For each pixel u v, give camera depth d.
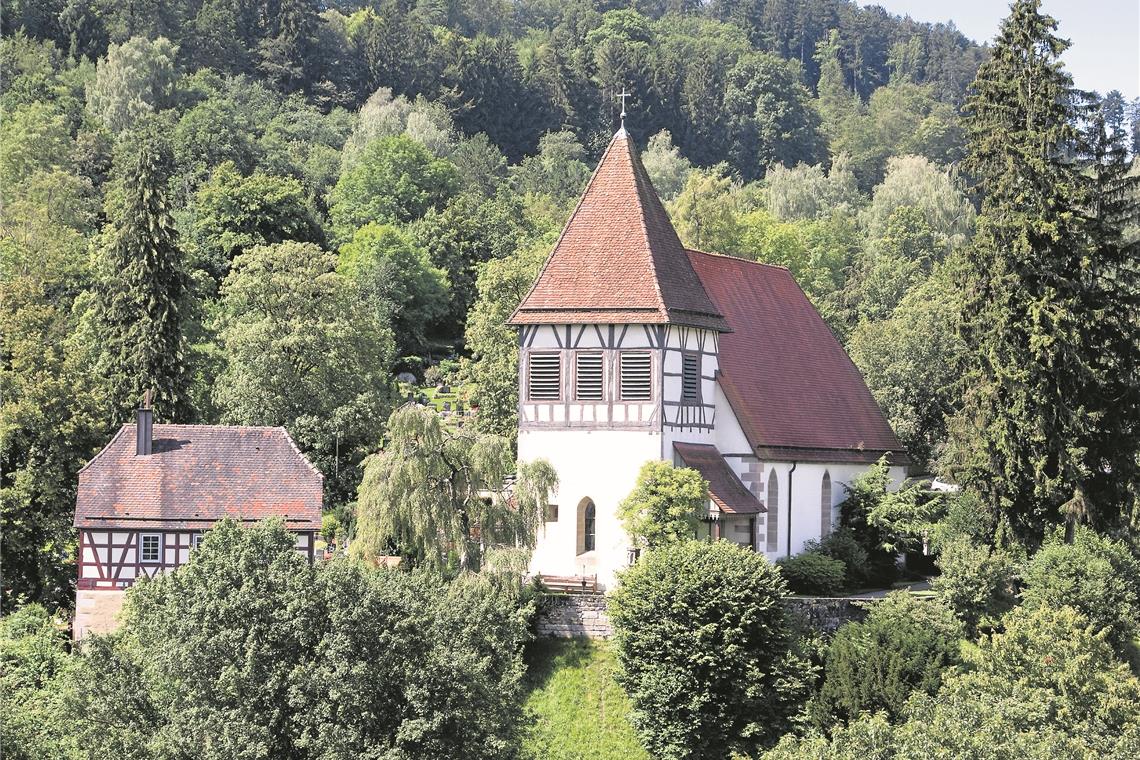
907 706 50.91
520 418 63.03
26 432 68.12
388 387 87.06
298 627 43.66
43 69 167.75
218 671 43.31
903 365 90.25
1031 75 68.50
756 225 130.38
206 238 125.06
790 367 72.56
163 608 44.50
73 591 67.75
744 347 70.31
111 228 89.19
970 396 67.88
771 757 47.00
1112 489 67.81
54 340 76.69
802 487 68.00
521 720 47.53
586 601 57.91
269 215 127.06
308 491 64.75
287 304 80.88
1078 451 65.88
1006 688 49.81
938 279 107.06
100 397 71.06
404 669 43.94
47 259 98.56
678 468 61.28
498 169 186.50
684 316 62.88
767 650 54.72
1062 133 67.44
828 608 58.28
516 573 55.72
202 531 63.22
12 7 182.88
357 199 149.88
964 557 60.94
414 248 131.75
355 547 56.50
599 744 53.91
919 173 159.00
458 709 43.56
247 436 66.38
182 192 138.50
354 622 43.66
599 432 61.84
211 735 41.78
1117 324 68.38
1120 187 69.69
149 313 78.50
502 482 57.91
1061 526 66.62
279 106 195.75
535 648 57.69
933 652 54.41
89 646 44.72
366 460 57.78
